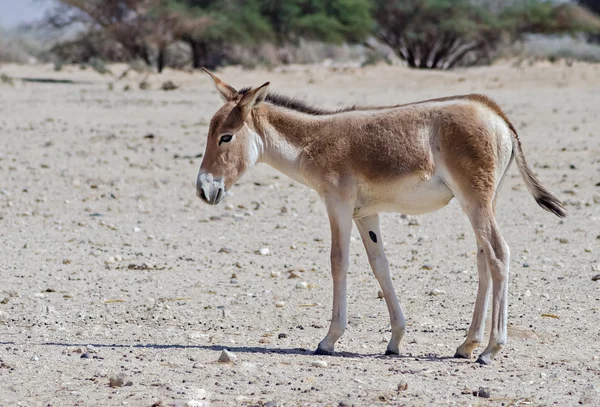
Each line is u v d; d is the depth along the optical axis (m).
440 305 34.47
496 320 26.45
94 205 57.00
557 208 27.30
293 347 29.19
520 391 24.09
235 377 25.30
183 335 30.72
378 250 28.27
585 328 30.92
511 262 41.50
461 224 50.72
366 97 132.88
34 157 75.12
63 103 125.62
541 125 95.38
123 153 77.81
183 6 199.25
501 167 26.59
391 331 29.36
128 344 29.41
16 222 51.41
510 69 193.00
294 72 184.88
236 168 28.02
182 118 105.06
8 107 118.56
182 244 46.34
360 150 26.97
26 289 36.94
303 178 28.12
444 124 26.39
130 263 41.72
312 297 35.94
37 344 29.12
